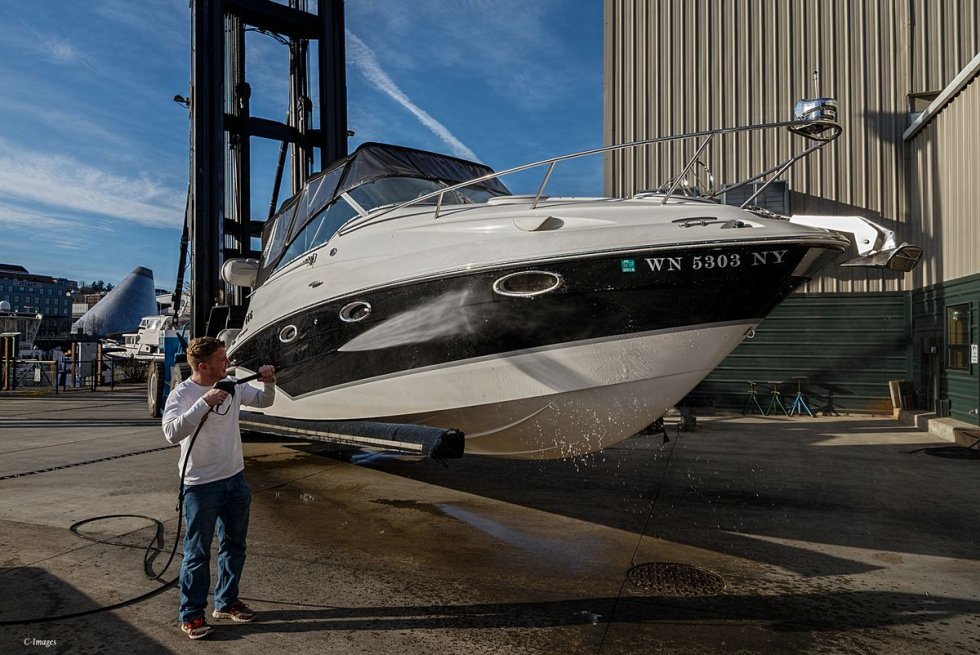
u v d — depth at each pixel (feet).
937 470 20.85
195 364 9.25
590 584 10.94
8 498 16.70
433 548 12.88
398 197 16.70
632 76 39.11
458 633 9.03
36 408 42.88
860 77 35.94
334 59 31.96
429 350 13.39
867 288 35.73
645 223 12.02
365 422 13.98
